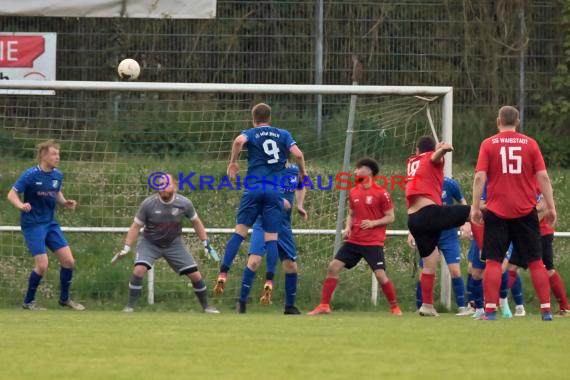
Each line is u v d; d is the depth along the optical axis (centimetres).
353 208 3884
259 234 4012
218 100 5462
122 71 4938
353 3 6456
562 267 5056
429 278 3734
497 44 6538
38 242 4081
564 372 1844
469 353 2139
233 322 3098
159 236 4006
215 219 5288
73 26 6291
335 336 2528
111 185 5197
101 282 4666
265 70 6406
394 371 1833
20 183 4028
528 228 3175
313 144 5650
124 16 6175
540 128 6675
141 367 1883
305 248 4966
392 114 4956
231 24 6388
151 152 5362
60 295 4244
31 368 1862
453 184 4044
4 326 2866
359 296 4634
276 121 5706
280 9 6419
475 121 6384
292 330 2731
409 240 4097
